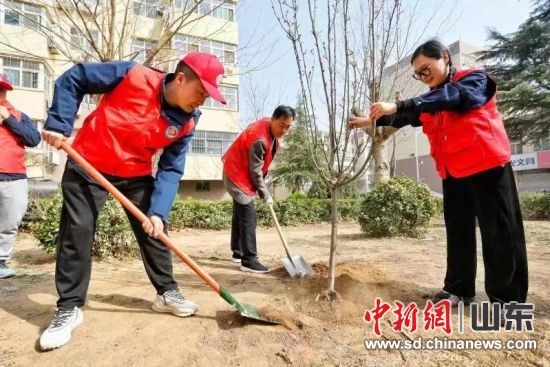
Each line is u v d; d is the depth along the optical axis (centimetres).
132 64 218
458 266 266
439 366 178
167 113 219
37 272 384
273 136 407
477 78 230
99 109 221
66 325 206
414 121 280
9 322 233
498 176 228
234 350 194
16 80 1399
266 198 391
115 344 200
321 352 192
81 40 503
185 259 228
